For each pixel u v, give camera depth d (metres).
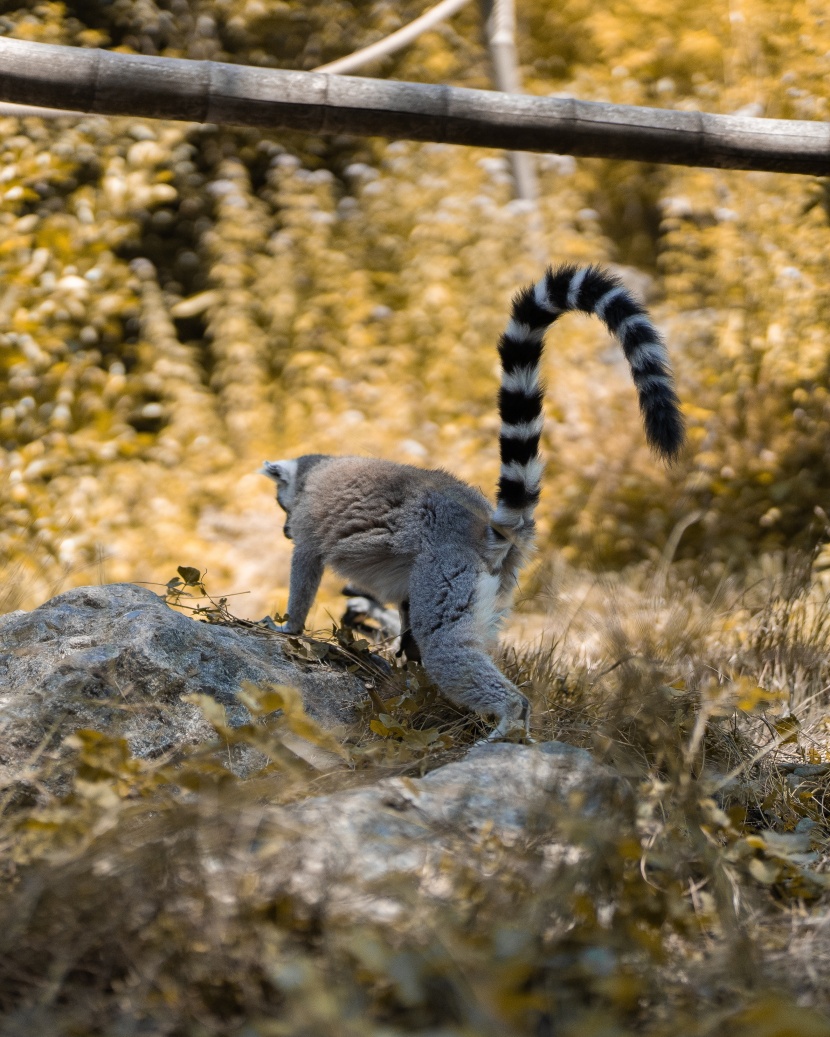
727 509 7.67
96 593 3.57
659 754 2.96
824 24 8.38
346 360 9.35
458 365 9.14
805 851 2.66
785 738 3.55
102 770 2.55
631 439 8.25
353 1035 1.64
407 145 10.31
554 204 9.89
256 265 9.88
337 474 3.98
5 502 7.48
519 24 10.93
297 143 11.28
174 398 9.67
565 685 3.96
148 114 3.76
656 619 4.93
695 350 8.59
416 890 2.05
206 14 10.70
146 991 1.82
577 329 8.99
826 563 5.88
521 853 2.23
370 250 10.34
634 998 1.86
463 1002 1.74
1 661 3.23
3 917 1.97
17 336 7.83
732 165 4.10
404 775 2.85
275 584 7.66
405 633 4.03
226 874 2.08
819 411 7.87
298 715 2.81
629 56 9.91
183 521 8.32
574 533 7.75
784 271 7.97
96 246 8.55
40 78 3.61
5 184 7.85
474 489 3.96
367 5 11.30
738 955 2.04
